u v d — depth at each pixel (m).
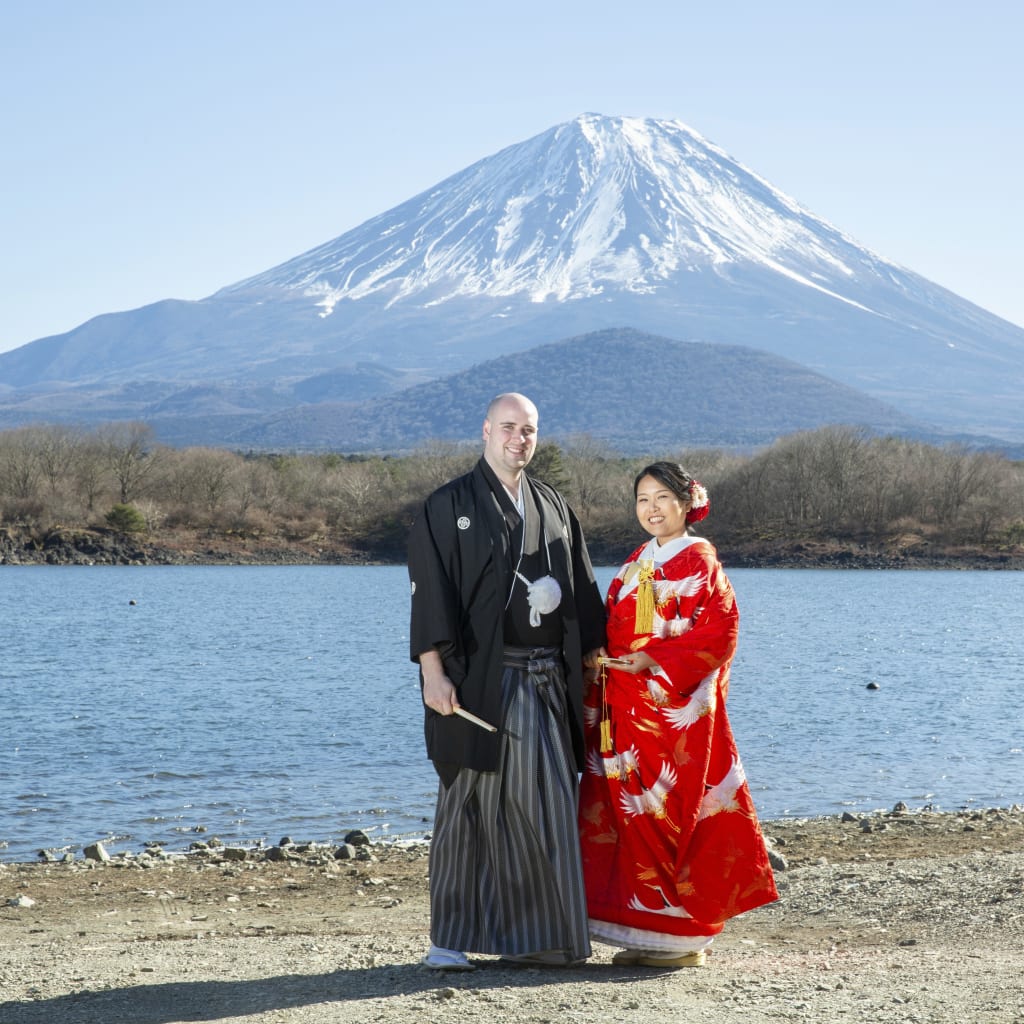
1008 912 7.63
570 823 6.07
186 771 19.06
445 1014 5.23
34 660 37.31
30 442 115.31
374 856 11.93
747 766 19.31
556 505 6.38
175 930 8.41
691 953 6.25
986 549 104.38
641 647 6.26
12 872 11.15
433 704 5.98
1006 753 20.70
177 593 73.19
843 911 8.17
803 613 60.41
